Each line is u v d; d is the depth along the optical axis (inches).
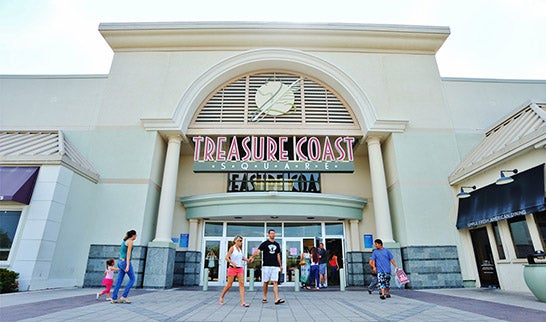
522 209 374.0
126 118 585.9
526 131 407.8
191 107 600.1
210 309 275.3
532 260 328.5
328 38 639.1
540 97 621.6
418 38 641.0
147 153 560.1
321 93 649.6
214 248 620.1
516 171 399.2
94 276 486.6
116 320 217.5
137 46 640.4
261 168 560.7
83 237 504.4
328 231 633.0
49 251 429.4
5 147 494.6
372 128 577.9
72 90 616.4
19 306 276.4
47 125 585.6
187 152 676.7
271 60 633.0
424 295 398.9
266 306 298.5
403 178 550.3
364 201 623.2
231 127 606.2
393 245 520.4
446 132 585.0
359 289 513.3
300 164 565.0
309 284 549.0
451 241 516.4
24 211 428.8
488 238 480.1
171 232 578.6
